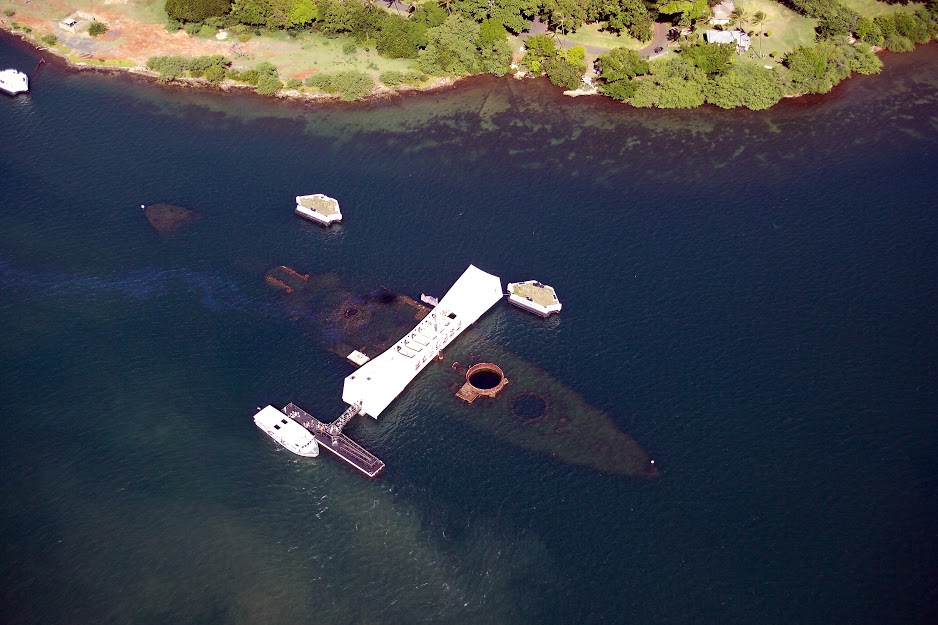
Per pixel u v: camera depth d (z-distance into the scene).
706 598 197.62
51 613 195.88
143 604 197.62
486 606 198.12
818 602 196.12
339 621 195.25
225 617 195.75
